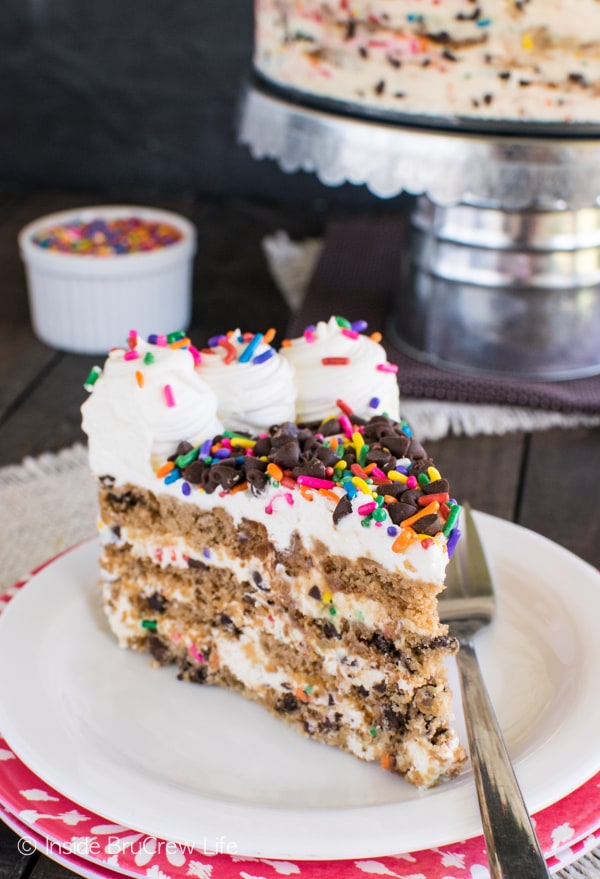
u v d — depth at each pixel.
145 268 0.91
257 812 0.53
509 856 0.50
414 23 0.76
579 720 0.56
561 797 0.53
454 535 0.57
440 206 0.84
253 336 0.66
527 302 0.84
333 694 0.59
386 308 0.95
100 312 0.92
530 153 0.77
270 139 0.82
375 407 0.65
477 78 0.77
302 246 1.12
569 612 0.62
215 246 1.12
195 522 0.61
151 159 1.25
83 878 0.54
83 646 0.62
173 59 1.19
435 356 0.87
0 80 1.21
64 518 0.74
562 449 0.81
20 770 0.55
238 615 0.61
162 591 0.62
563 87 0.76
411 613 0.57
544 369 0.86
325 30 0.79
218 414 0.63
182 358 0.62
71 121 1.23
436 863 0.52
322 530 0.58
